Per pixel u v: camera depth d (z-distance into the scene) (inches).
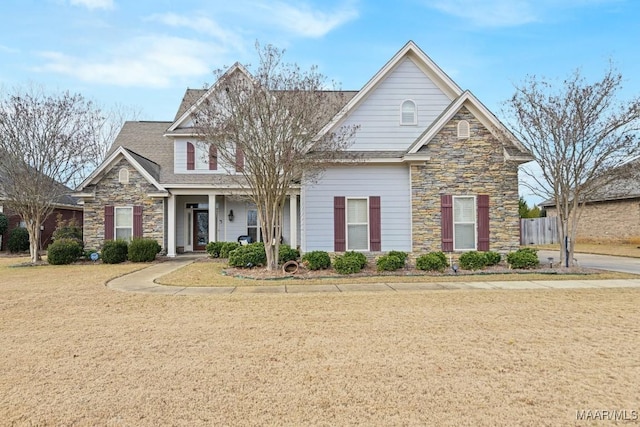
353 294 360.5
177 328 251.6
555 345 214.4
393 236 557.3
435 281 434.0
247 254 526.0
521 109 526.0
